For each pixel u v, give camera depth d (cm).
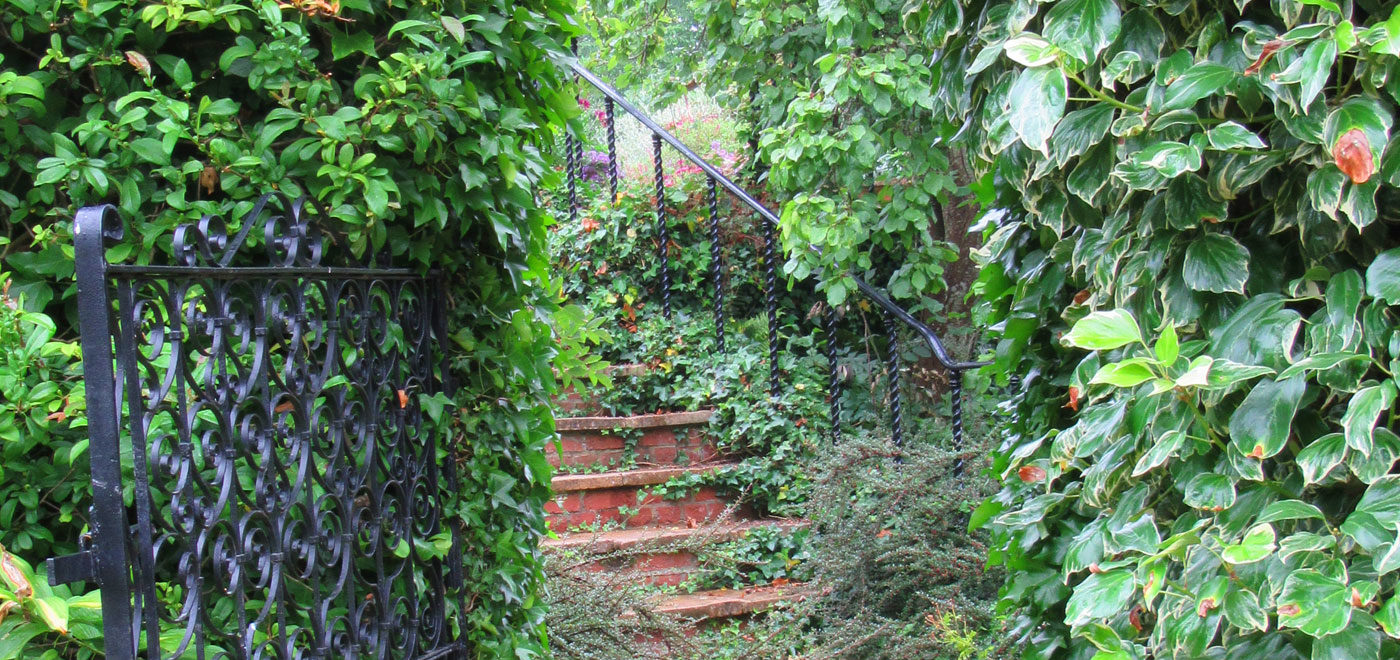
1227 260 127
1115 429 136
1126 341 117
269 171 177
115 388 132
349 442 188
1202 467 133
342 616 175
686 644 329
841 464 375
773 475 431
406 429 199
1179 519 133
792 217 440
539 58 227
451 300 218
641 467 446
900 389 483
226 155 172
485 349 219
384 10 194
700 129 717
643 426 444
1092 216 149
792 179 468
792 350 527
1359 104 112
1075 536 166
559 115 241
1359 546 115
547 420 246
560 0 239
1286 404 116
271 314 163
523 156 210
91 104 175
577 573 333
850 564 357
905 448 393
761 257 568
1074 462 158
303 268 166
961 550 348
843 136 452
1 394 153
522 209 224
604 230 531
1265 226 134
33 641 145
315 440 172
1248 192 138
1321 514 112
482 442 220
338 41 185
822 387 483
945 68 173
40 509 164
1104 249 143
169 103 164
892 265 553
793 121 475
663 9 549
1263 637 123
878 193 479
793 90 497
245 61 178
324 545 178
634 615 329
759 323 520
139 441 136
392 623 189
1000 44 144
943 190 475
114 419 131
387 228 196
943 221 551
